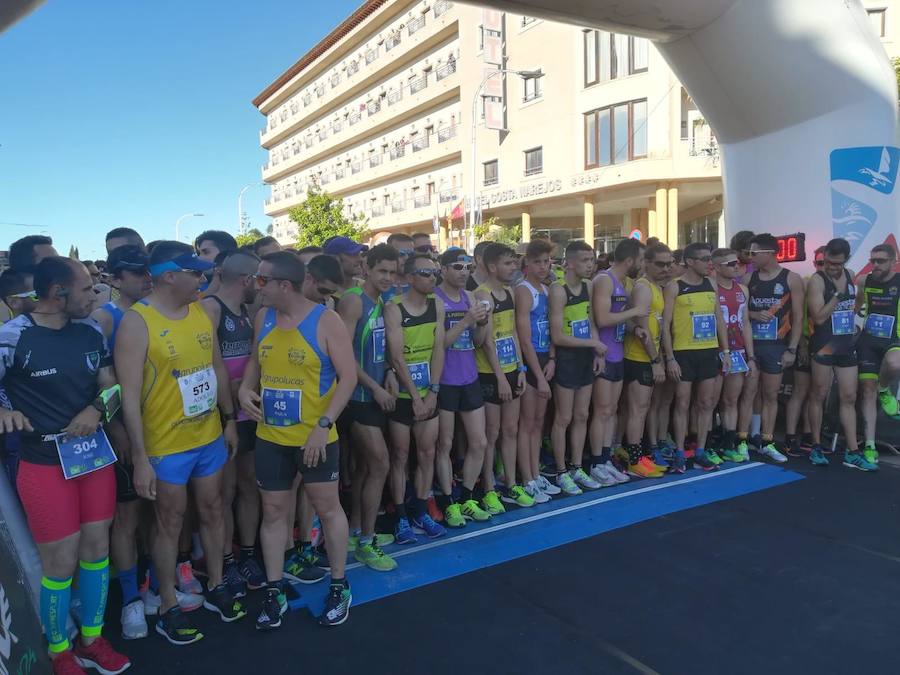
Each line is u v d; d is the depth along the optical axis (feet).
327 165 141.38
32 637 7.20
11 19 10.64
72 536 8.30
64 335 8.24
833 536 12.67
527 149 83.76
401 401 12.35
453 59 95.09
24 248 10.79
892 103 18.79
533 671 8.55
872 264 17.04
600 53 73.20
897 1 62.39
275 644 9.33
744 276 18.13
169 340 8.95
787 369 18.65
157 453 9.07
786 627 9.51
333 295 13.00
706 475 16.55
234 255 10.96
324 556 12.07
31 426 7.97
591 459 16.19
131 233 12.20
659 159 69.72
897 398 17.83
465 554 12.15
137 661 8.97
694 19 17.65
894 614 9.82
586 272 14.55
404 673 8.55
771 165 19.39
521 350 14.65
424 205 107.34
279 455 9.54
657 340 16.30
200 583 11.23
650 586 10.80
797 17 17.62
